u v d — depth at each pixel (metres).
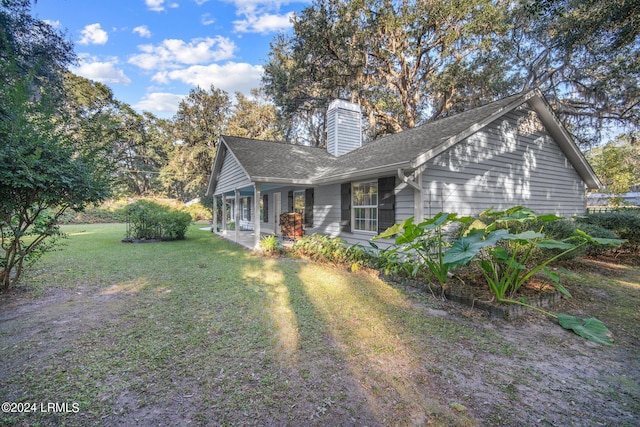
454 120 7.68
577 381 2.33
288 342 2.94
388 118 17.88
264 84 22.56
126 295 4.47
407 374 2.40
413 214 6.06
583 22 8.45
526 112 7.72
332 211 8.94
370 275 5.74
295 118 23.64
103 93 18.28
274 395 2.12
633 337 3.13
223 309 3.87
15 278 4.70
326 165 10.36
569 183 8.86
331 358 2.64
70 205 4.61
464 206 6.54
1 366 2.49
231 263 7.01
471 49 14.38
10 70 4.21
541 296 4.00
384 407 2.00
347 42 15.16
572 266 6.21
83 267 6.43
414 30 14.57
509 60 15.11
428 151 5.62
